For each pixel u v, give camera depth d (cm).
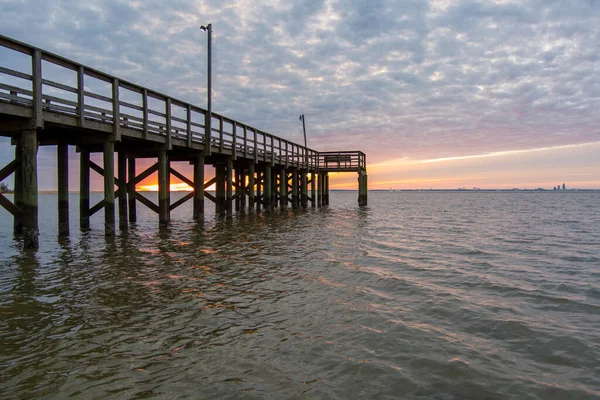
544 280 802
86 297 630
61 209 1268
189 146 1570
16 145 1183
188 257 977
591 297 680
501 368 411
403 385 373
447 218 2605
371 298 652
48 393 349
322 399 346
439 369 406
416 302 636
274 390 360
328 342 468
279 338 477
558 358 436
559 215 3019
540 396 358
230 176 1978
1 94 797
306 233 1520
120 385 364
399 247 1223
